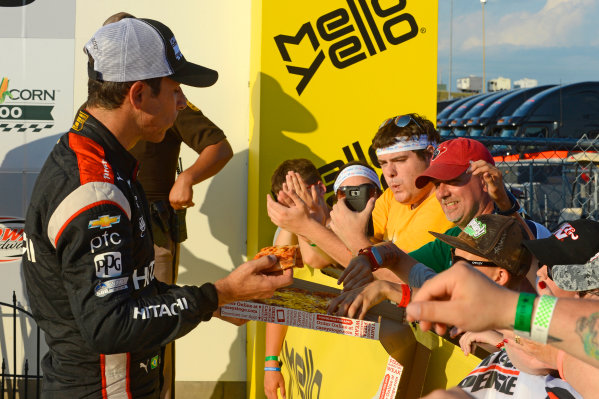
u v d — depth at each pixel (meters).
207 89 4.38
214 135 3.66
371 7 3.85
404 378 1.70
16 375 4.24
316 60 3.84
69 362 1.79
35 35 4.24
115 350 1.66
